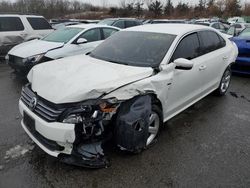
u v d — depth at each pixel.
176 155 3.59
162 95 3.74
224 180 3.13
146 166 3.33
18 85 6.62
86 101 3.00
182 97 4.38
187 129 4.38
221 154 3.66
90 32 7.73
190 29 4.64
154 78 3.58
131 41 4.41
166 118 4.11
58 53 6.75
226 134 4.25
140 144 3.34
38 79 3.47
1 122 4.44
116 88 3.14
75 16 44.88
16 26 9.68
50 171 3.19
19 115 4.74
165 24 5.07
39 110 3.14
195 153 3.66
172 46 4.06
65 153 3.08
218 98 6.00
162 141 3.94
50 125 2.94
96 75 3.34
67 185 2.97
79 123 2.95
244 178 3.17
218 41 5.56
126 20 13.58
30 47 7.08
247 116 5.00
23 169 3.21
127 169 3.25
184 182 3.07
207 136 4.16
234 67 7.96
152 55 4.00
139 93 3.34
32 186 2.95
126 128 3.15
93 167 3.16
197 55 4.67
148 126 3.38
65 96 2.97
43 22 10.54
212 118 4.86
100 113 3.05
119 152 3.57
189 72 4.33
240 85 7.16
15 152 3.56
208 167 3.36
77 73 3.41
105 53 4.37
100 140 3.21
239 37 8.35
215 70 5.36
